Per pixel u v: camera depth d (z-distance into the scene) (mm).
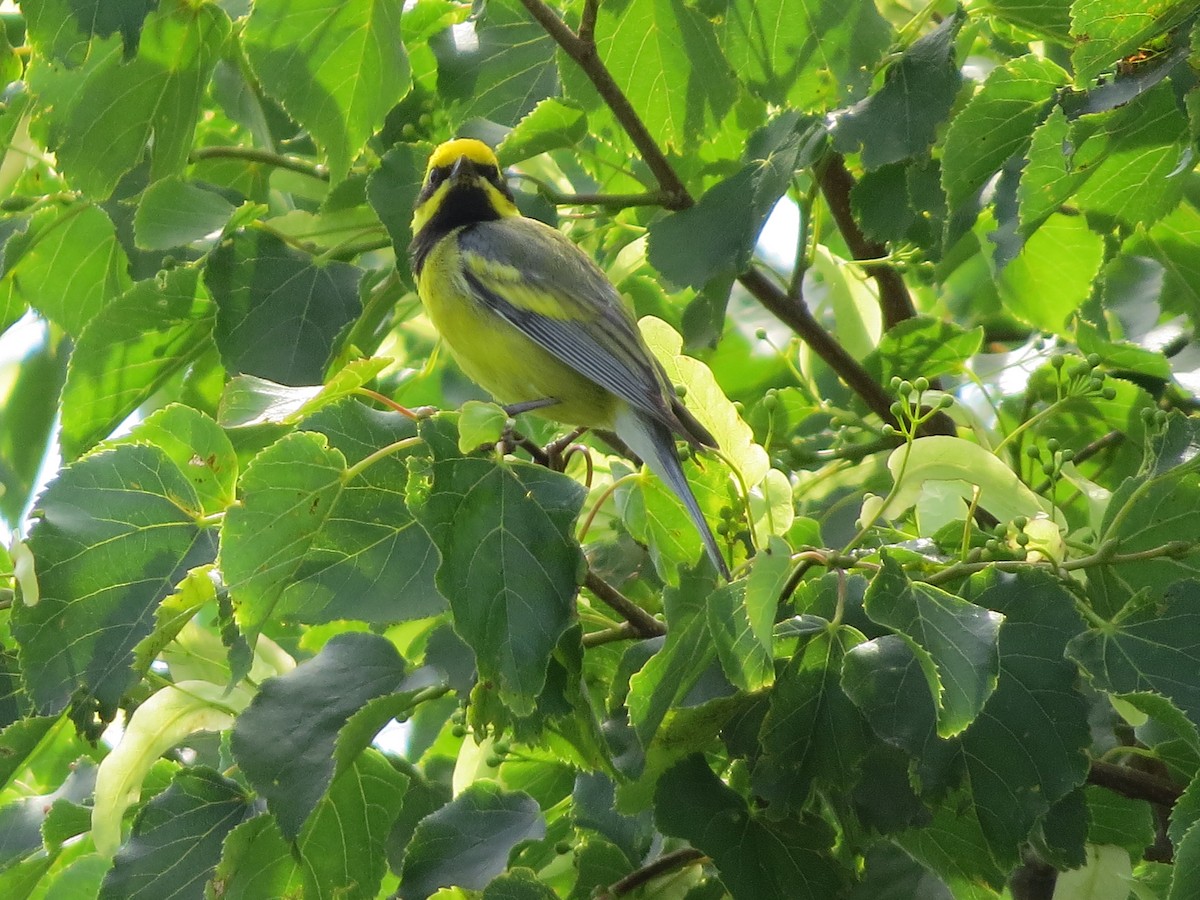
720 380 12164
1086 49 7125
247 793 7992
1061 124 7609
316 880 7953
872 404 10492
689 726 7188
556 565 6578
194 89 9664
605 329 9633
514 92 10578
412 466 6668
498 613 6488
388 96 9156
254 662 8617
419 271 10133
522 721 6891
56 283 11469
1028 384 9570
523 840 7977
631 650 7480
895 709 6770
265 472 6695
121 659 7227
